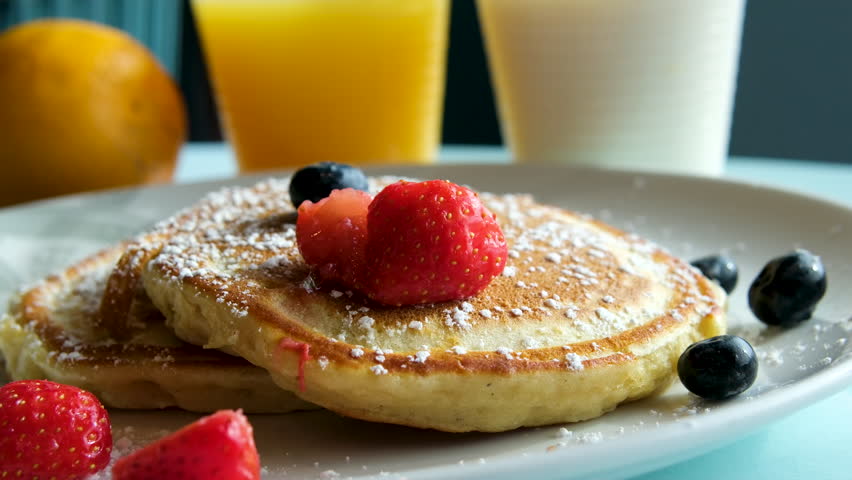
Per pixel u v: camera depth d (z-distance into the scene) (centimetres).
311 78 42
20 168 42
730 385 26
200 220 30
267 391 27
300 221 26
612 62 40
